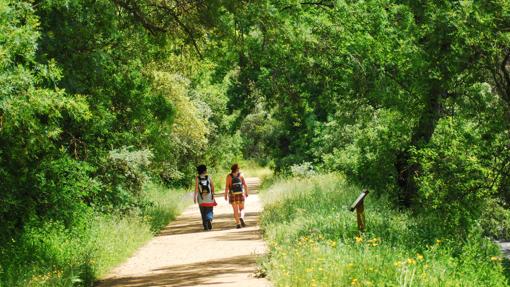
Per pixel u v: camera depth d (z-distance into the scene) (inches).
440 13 861.8
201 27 849.5
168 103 989.2
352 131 1608.0
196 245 874.1
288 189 1358.3
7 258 610.9
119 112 895.7
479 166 858.8
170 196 1612.9
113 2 756.6
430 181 885.2
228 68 1039.0
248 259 704.4
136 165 1055.6
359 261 518.3
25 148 581.0
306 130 2057.1
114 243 785.6
